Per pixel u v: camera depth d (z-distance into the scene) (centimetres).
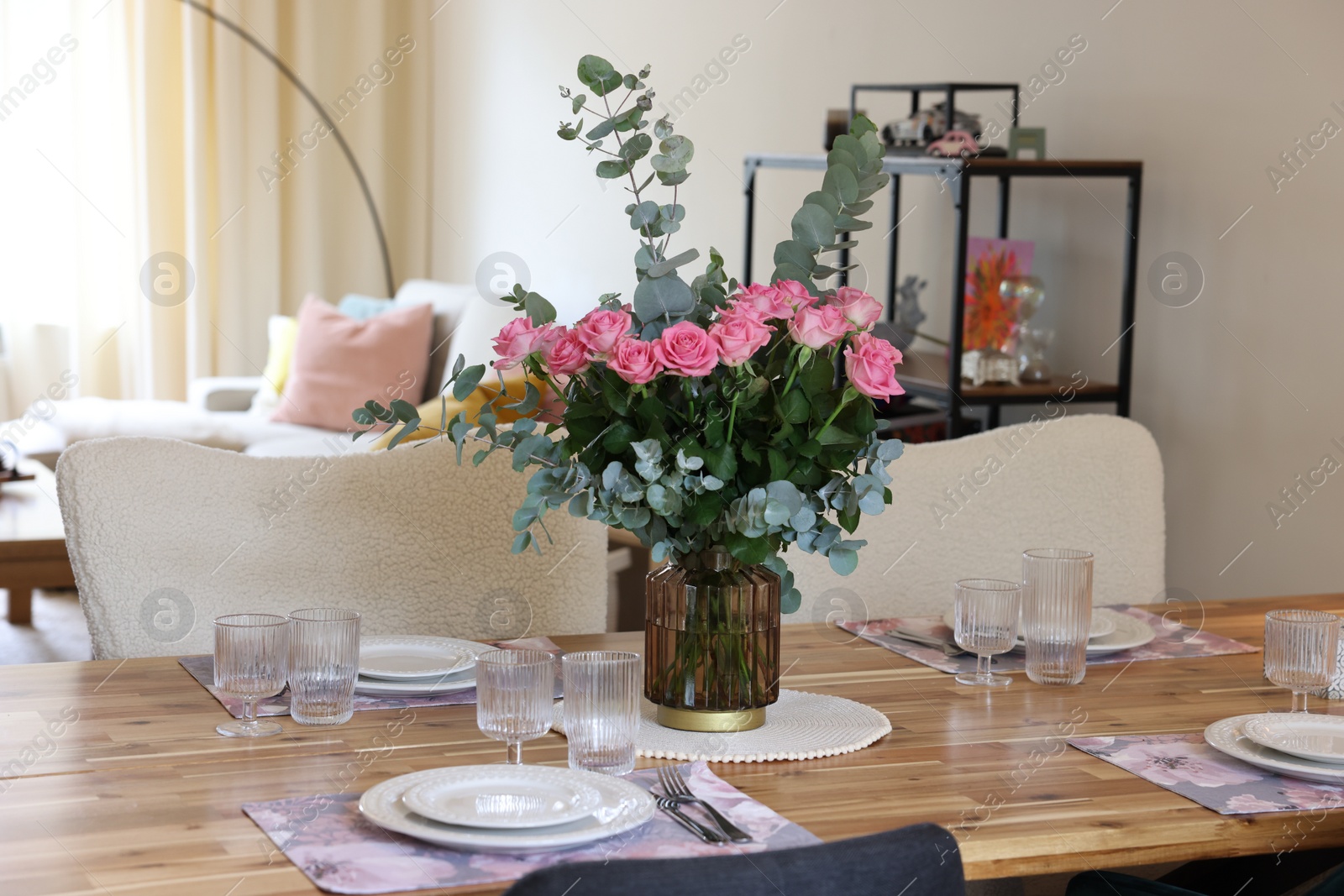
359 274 636
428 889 96
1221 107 285
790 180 407
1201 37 289
